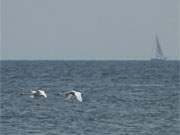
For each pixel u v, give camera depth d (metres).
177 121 71.88
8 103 87.19
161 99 95.50
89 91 109.81
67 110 79.94
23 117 74.00
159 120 72.62
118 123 70.12
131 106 85.62
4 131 64.94
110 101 91.44
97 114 76.75
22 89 113.69
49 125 68.50
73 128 66.81
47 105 84.56
